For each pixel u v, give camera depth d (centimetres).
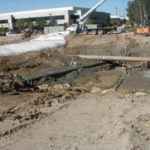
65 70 1524
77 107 861
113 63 1800
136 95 1027
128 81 1394
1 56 1731
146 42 2355
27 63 1650
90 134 616
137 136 559
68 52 2125
